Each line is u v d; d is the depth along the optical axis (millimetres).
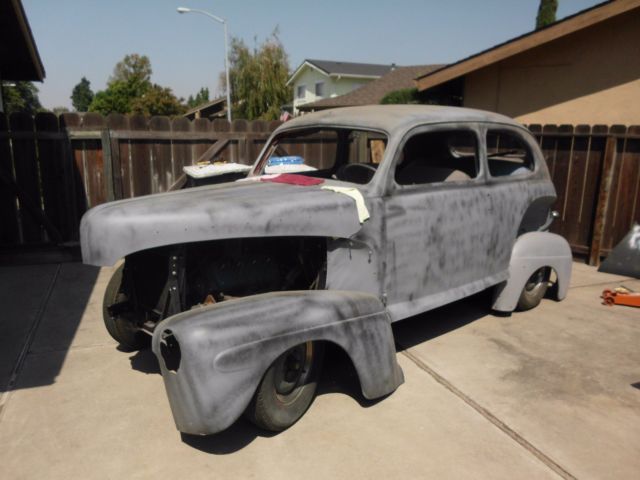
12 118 6129
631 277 6305
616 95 8312
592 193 6875
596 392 3496
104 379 3553
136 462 2695
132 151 6859
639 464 2760
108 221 2787
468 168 4840
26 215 6328
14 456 2723
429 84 10023
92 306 4922
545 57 9055
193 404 2488
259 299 2805
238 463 2703
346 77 33156
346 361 3863
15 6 6824
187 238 2812
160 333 2592
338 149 4691
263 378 2711
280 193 3307
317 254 3363
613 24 8172
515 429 3047
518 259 4586
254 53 36094
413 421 3111
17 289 5371
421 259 3727
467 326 4609
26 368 3688
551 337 4395
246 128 7449
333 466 2693
